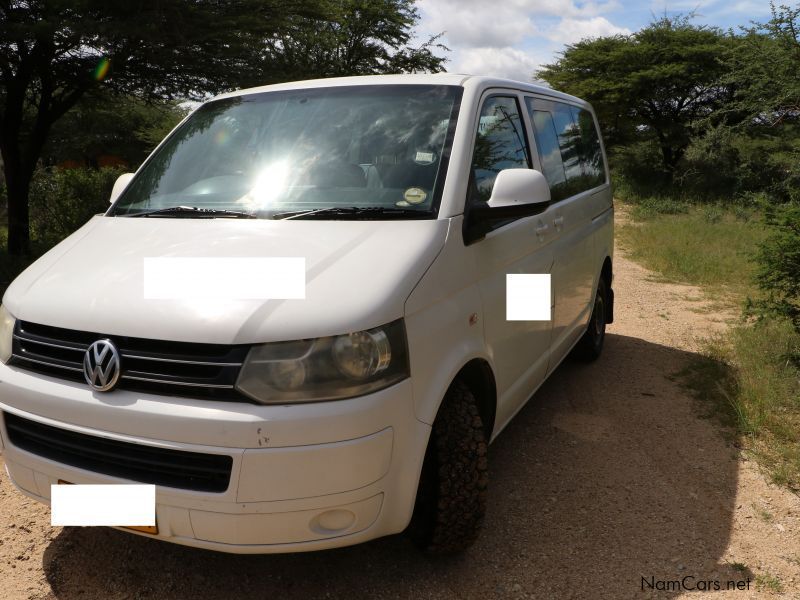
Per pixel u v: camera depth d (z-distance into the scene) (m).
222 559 2.87
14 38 8.63
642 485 3.55
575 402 4.72
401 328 2.36
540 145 4.04
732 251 11.23
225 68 10.77
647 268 10.63
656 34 25.66
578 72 27.80
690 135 24.14
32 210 13.32
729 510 3.33
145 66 10.48
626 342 6.29
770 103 14.38
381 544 2.99
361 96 3.43
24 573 2.75
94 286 2.46
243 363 2.14
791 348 5.37
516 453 3.91
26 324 2.49
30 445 2.49
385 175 2.99
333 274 2.37
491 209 2.89
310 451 2.14
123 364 2.25
